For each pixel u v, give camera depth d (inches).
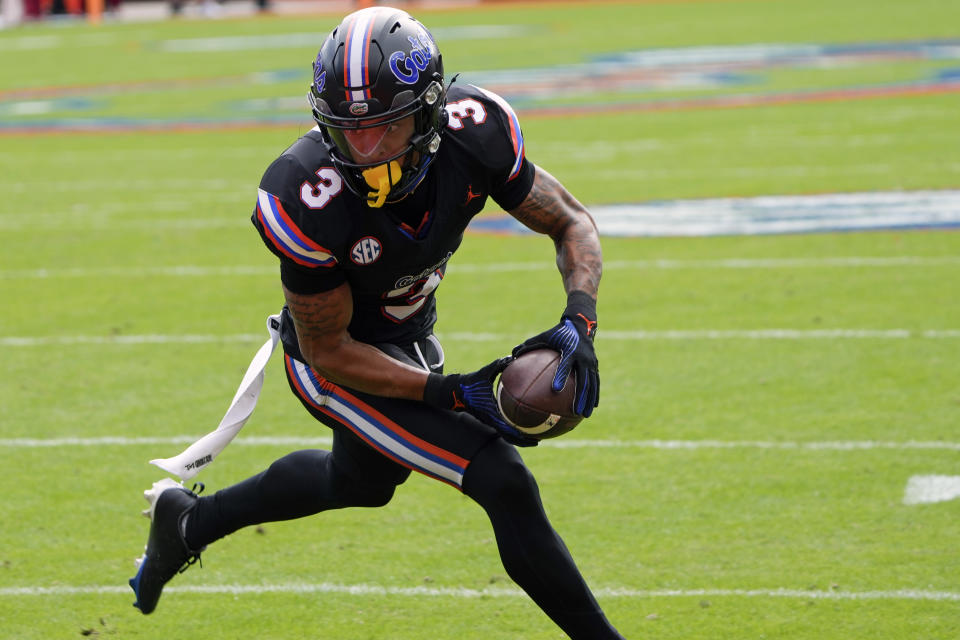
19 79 2977.4
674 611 490.6
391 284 414.0
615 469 652.7
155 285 1096.2
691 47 3070.9
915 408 724.0
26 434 729.6
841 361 816.9
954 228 1184.8
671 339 884.0
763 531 567.8
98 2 4751.5
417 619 493.7
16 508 621.3
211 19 4591.5
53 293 1075.9
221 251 1224.2
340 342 410.6
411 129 374.6
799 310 944.9
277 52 3383.4
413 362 435.5
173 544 470.9
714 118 1989.4
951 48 2778.1
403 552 561.6
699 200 1385.3
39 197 1547.7
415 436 412.8
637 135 1855.3
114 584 536.1
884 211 1275.8
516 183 427.5
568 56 2974.9
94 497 636.1
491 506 402.9
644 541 561.6
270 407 775.1
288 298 403.2
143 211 1438.2
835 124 1867.6
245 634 485.7
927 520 571.5
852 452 661.3
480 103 415.8
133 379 831.7
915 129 1779.0
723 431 701.9
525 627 483.2
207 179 1638.8
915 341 853.2
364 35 366.3
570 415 394.3
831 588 505.7
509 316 953.5
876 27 3277.6
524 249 1202.6
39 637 485.7
